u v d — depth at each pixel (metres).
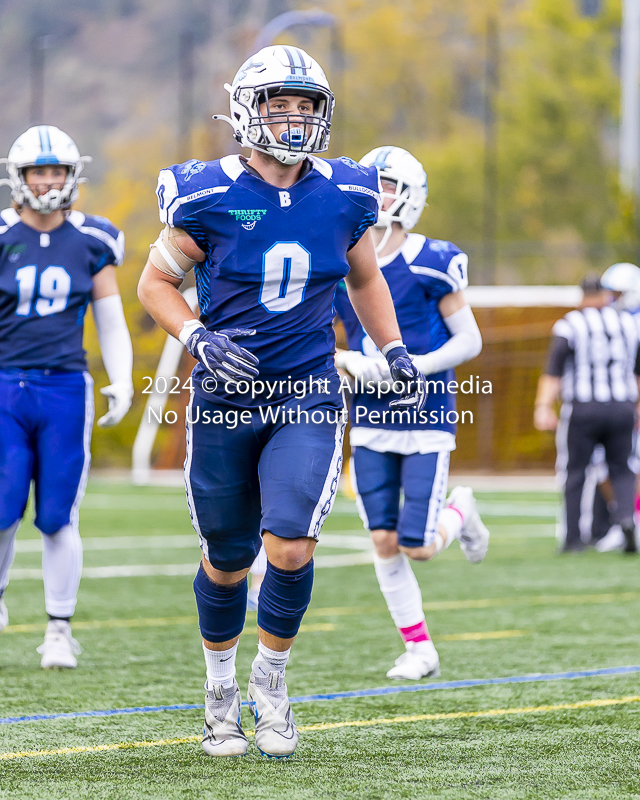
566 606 22.64
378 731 12.95
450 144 121.38
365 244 11.87
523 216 118.94
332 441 11.37
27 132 16.16
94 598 23.81
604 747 12.19
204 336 10.95
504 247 113.31
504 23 128.88
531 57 126.19
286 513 10.99
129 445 72.25
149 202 112.81
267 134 10.88
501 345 68.94
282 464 11.12
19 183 16.11
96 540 35.06
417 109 127.81
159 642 18.81
